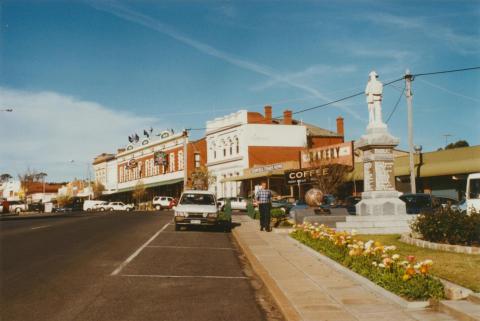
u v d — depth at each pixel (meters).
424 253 11.14
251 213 30.73
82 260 11.98
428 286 7.03
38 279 9.43
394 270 8.08
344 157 40.16
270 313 7.01
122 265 11.26
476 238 11.72
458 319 5.96
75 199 85.12
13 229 22.45
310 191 24.38
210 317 6.74
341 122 57.34
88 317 6.67
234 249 14.92
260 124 52.78
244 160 52.00
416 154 32.69
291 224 22.14
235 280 9.61
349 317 6.30
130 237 18.14
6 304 7.40
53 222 28.52
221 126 56.62
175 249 14.57
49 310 7.04
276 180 48.72
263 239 16.72
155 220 29.67
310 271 9.91
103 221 28.86
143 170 77.94
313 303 7.10
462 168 28.52
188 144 63.41
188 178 61.19
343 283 8.52
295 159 53.50
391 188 18.03
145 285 8.97
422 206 21.22
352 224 17.25
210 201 22.31
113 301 7.64
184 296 8.07
